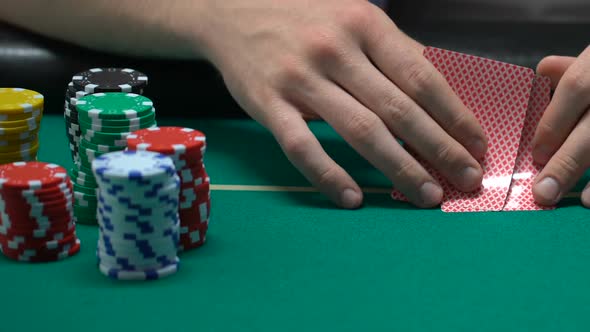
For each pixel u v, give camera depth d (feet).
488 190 2.62
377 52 2.62
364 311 2.15
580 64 2.57
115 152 2.27
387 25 2.64
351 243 2.41
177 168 2.31
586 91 2.55
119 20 3.18
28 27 3.30
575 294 2.23
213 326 2.09
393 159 2.56
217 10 2.92
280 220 2.51
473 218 2.55
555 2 4.11
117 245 2.23
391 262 2.33
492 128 2.66
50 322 2.10
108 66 3.23
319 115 2.64
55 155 2.85
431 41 3.33
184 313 2.13
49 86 3.19
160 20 3.12
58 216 2.29
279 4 2.74
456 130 2.60
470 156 2.59
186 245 2.35
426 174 2.58
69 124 2.65
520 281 2.27
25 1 3.26
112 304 2.15
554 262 2.35
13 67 3.19
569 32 3.39
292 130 2.61
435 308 2.17
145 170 2.19
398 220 2.52
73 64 3.21
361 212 2.56
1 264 2.29
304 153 2.58
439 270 2.30
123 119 2.41
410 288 2.23
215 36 2.92
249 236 2.43
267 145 3.01
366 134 2.57
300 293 2.20
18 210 2.27
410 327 2.11
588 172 2.83
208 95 3.21
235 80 2.82
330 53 2.61
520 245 2.42
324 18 2.66
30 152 2.56
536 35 3.36
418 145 2.58
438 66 2.64
